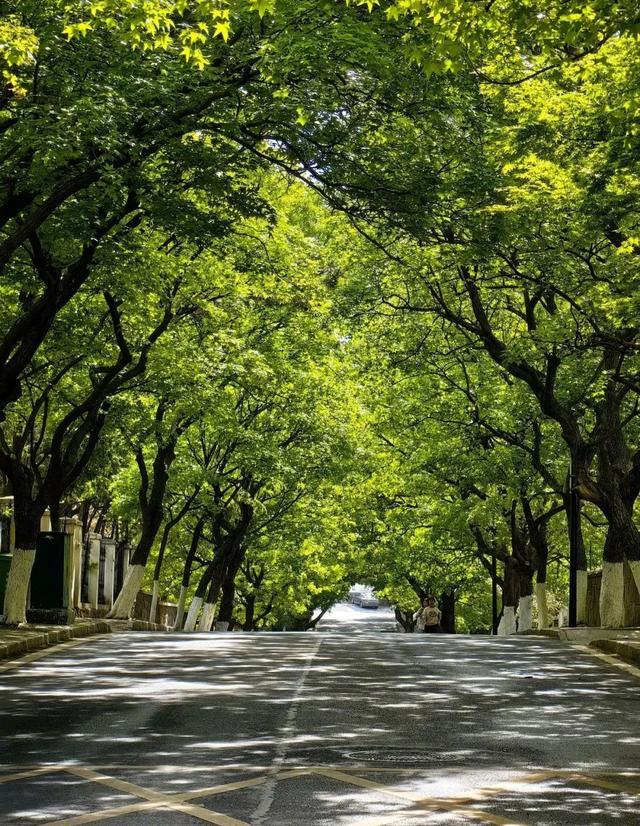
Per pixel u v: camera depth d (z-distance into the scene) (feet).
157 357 97.86
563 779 29.04
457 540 159.33
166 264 82.28
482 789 27.40
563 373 104.42
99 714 40.45
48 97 55.67
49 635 75.25
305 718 39.68
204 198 69.72
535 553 139.74
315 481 157.58
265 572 196.44
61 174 58.70
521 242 77.66
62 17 53.52
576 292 79.36
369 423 150.30
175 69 57.26
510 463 122.93
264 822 23.48
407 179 63.46
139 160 58.39
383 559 174.09
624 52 58.65
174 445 119.85
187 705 42.91
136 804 25.23
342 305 108.68
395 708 42.80
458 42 43.57
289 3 51.47
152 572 181.16
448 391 128.88
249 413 144.36
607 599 95.71
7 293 84.99
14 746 33.50
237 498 141.79
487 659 64.75
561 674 56.95
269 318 127.75
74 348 88.43
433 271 92.12
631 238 68.08
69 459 89.25
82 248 73.77
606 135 69.51
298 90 59.31
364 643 77.20
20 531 86.79
